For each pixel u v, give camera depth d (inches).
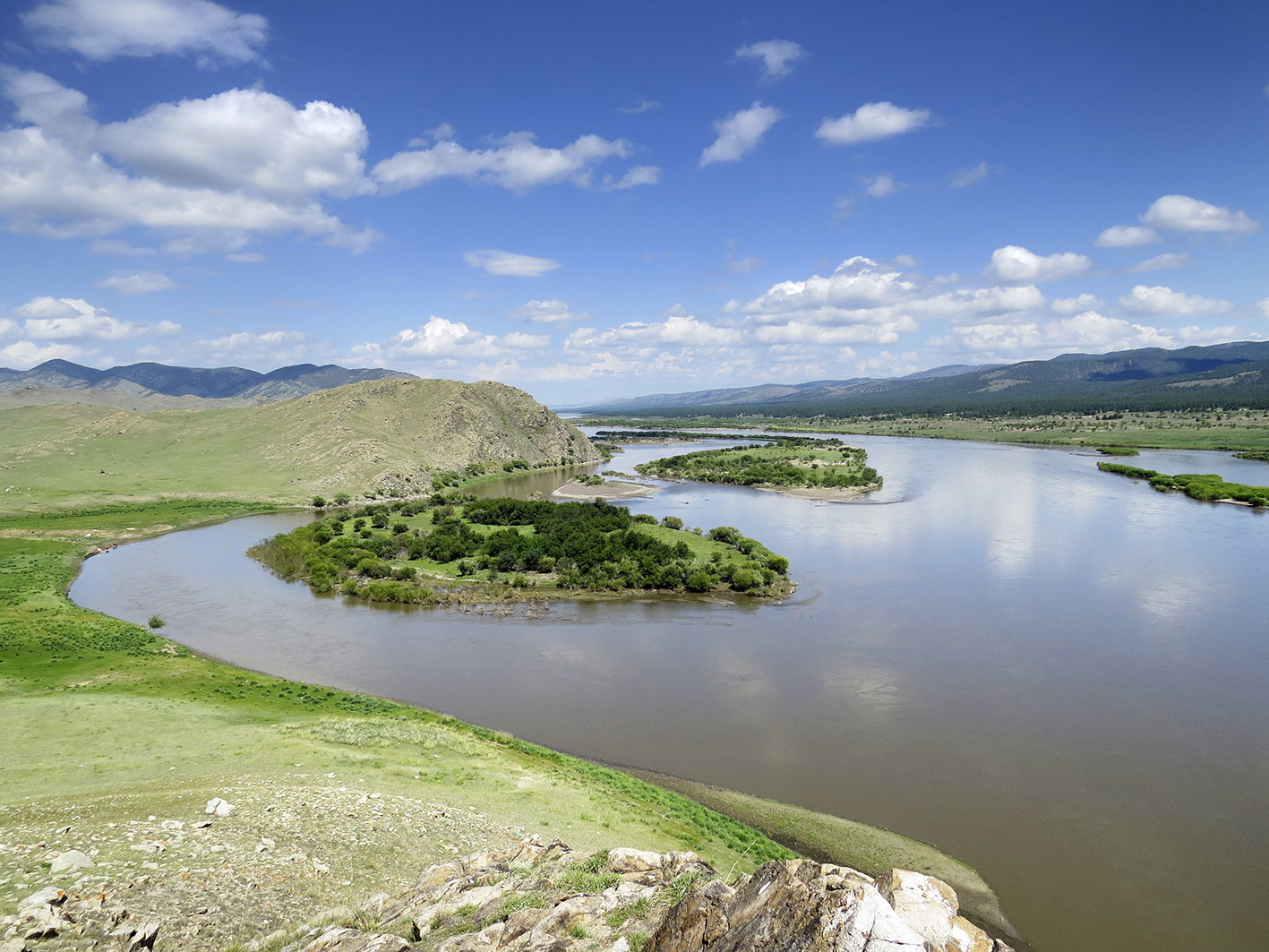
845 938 460.8
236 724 1678.2
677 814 1387.8
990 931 1133.1
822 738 1825.8
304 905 793.6
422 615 3034.0
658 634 2711.6
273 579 3686.0
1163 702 2000.5
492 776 1448.1
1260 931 1140.5
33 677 2000.5
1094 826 1430.9
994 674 2215.8
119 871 763.4
